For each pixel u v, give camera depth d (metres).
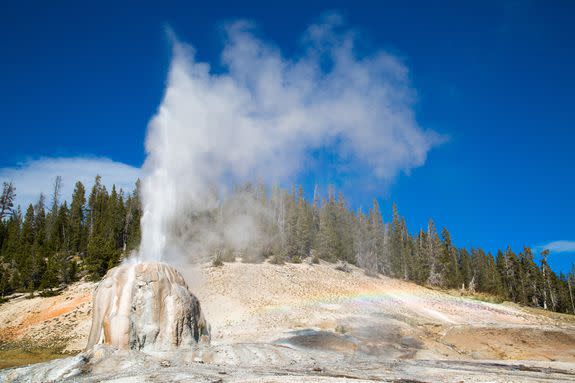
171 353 24.06
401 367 22.91
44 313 50.88
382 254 93.19
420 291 76.81
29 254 74.75
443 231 101.94
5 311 53.66
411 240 100.88
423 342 36.38
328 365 22.97
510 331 39.69
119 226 84.00
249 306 51.88
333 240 91.69
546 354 34.41
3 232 90.06
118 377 18.70
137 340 25.44
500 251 102.88
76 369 20.36
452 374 20.64
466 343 37.81
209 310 50.06
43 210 94.12
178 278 28.48
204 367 20.94
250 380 17.61
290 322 44.72
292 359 24.31
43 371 20.22
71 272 65.50
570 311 95.19
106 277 27.23
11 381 19.42
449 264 93.62
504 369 22.94
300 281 68.00
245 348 25.45
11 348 40.03
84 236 84.12
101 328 25.92
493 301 79.69
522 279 94.19
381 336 37.53
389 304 60.84
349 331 39.50
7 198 102.44
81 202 95.06
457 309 64.56
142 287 26.67
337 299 59.47
